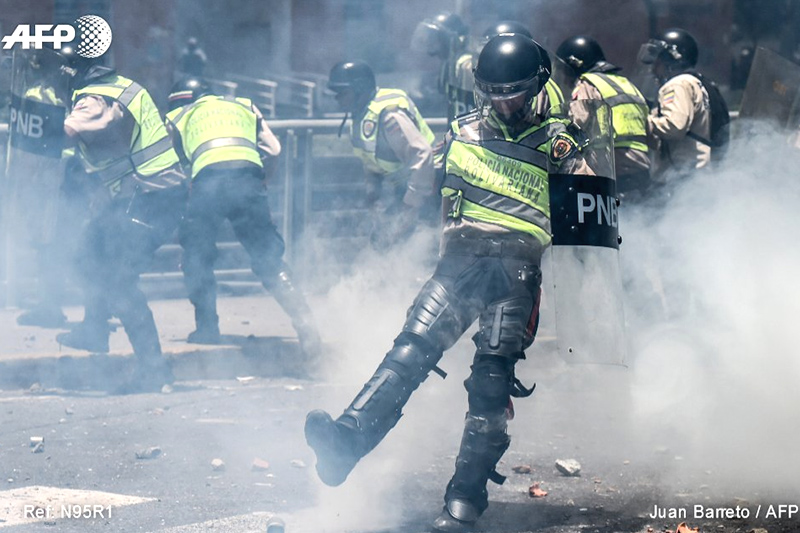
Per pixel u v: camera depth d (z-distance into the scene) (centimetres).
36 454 2086
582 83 2859
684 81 2941
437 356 1666
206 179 2712
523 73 1647
